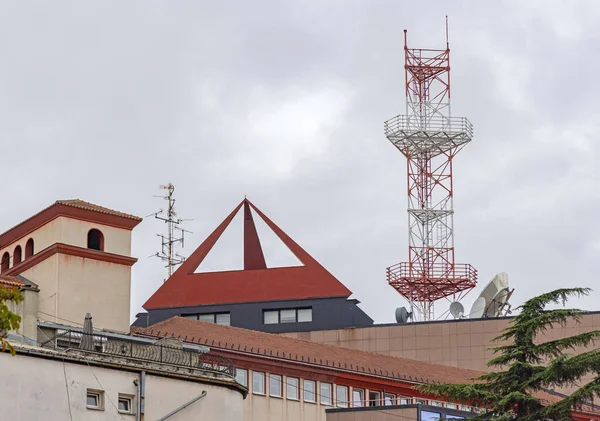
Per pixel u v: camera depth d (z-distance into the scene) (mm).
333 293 110438
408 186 126812
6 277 69812
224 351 83500
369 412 82375
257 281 110438
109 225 81000
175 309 109062
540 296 67562
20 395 60125
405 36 130125
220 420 66625
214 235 111875
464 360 113562
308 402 86500
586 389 64438
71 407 61500
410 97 129000
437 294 123062
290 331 109688
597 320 113938
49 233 79875
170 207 128625
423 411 81375
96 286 79625
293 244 112750
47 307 78250
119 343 66562
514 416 66250
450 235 125312
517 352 66562
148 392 64188
